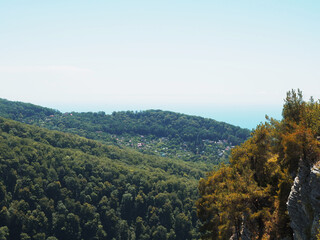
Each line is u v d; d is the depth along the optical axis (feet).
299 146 58.13
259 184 87.15
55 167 383.45
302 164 57.67
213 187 112.06
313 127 62.03
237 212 74.90
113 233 342.85
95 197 365.40
